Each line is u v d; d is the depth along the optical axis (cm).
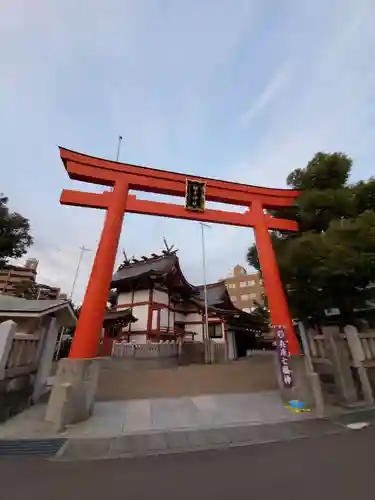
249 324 3028
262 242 1123
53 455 441
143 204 1055
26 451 458
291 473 369
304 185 1168
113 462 412
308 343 988
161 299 2597
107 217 969
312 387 754
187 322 2848
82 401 651
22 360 736
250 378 1245
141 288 2572
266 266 1073
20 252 1909
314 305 1082
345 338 896
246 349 3153
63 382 650
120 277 2786
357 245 794
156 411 731
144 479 355
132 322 2427
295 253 893
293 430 570
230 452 452
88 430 569
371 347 887
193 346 2419
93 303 801
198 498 307
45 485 339
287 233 1303
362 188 1002
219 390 1034
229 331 2706
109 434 545
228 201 1227
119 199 1012
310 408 746
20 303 789
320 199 996
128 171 1078
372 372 856
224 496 311
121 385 1102
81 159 1031
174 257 2736
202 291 3406
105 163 1061
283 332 890
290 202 1239
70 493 319
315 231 1045
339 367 824
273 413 706
